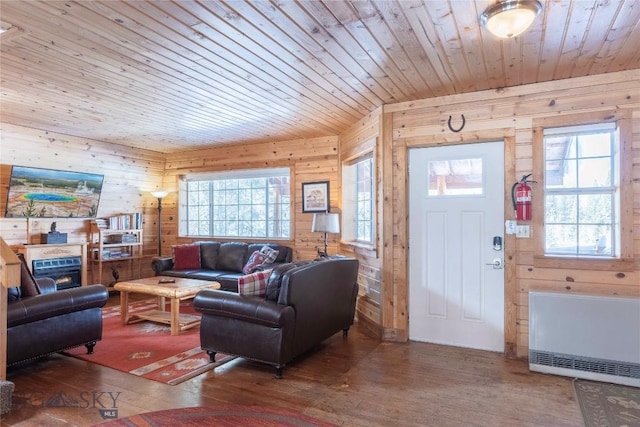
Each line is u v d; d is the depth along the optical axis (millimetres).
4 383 2529
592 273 3379
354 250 5016
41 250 5234
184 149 6969
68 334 3387
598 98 3369
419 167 4078
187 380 3059
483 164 3822
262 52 2871
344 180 5551
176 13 2312
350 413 2564
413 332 4082
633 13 2312
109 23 2438
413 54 2918
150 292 4348
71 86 3621
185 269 6148
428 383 3035
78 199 5926
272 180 6441
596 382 3072
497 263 3760
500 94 3707
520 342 3613
